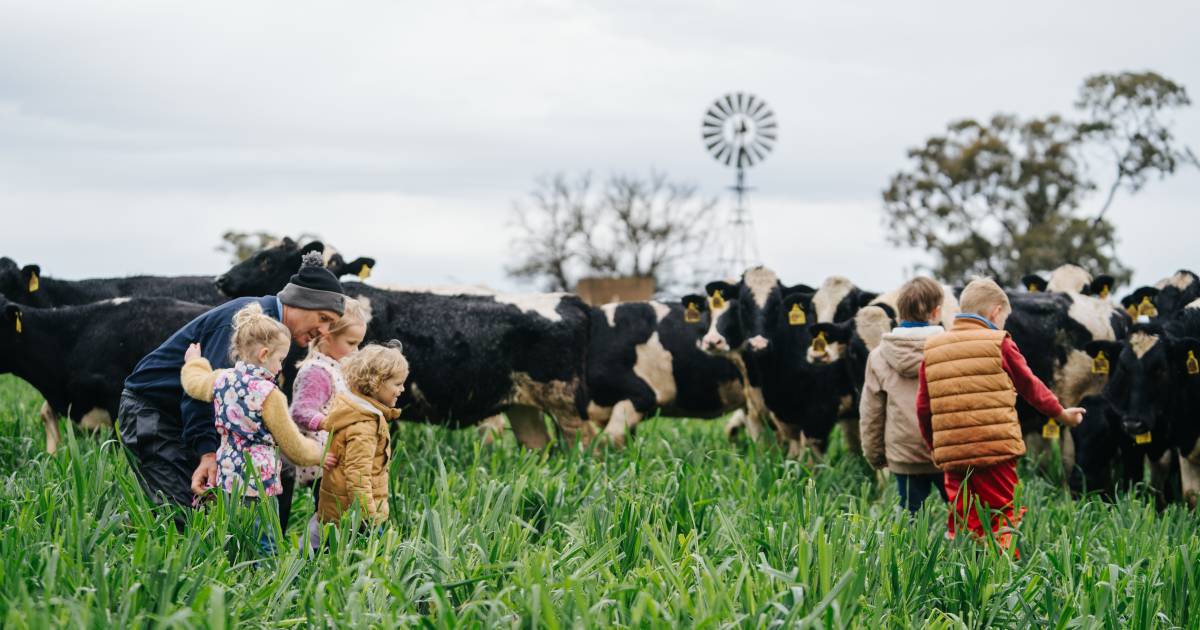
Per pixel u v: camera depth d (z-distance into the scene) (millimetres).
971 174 47125
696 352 11102
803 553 4145
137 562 3990
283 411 4926
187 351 5195
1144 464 8891
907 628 4039
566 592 3850
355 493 5059
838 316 9953
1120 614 4434
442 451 7980
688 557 4336
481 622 3779
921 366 5891
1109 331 10047
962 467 5719
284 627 3863
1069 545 5230
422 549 4398
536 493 5895
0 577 3818
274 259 9719
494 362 9562
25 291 10555
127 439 5344
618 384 11070
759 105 40438
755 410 10461
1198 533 6344
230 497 4762
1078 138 46281
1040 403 5762
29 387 13391
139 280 11133
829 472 7953
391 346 5438
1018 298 10000
